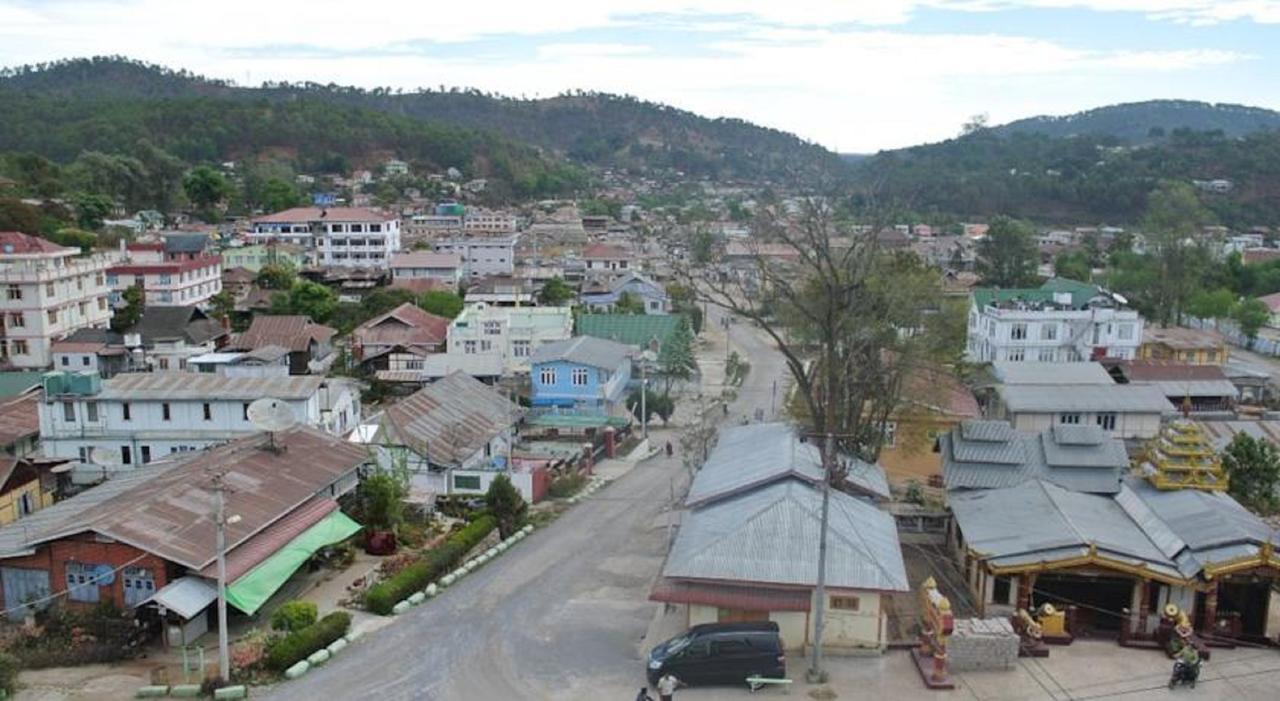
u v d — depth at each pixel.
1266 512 49.59
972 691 30.75
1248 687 31.02
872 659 33.00
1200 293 114.50
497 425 59.47
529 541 45.84
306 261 140.12
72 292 86.94
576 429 66.50
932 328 60.94
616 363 74.19
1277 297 112.25
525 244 170.25
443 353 81.62
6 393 67.94
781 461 39.75
